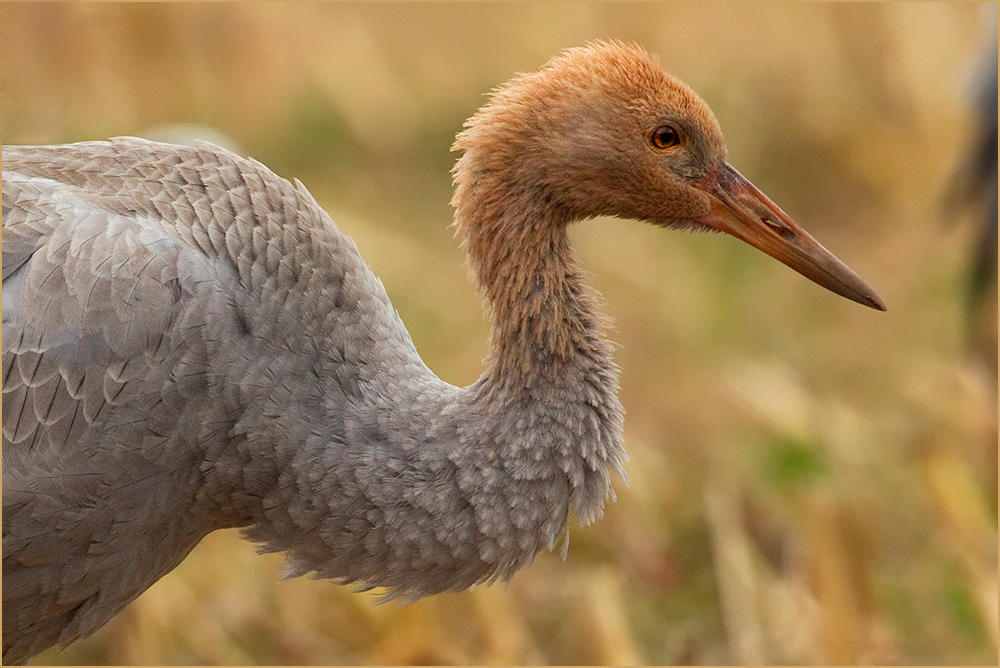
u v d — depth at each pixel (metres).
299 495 6.72
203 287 6.44
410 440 6.72
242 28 17.20
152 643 9.62
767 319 14.47
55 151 6.66
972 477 11.63
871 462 11.80
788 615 9.96
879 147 17.22
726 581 10.27
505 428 6.74
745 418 12.47
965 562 10.52
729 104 17.45
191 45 16.95
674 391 13.11
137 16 16.53
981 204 14.55
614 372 6.95
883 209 17.00
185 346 6.41
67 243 6.29
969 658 10.07
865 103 17.86
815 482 11.07
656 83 6.96
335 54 17.91
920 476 11.51
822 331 14.70
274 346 6.59
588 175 6.89
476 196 6.94
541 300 6.82
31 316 6.20
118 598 6.93
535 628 10.23
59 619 6.91
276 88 17.42
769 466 11.43
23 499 6.26
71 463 6.31
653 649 10.24
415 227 15.65
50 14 15.87
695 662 10.10
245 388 6.54
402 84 18.09
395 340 7.05
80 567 6.62
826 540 9.79
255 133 17.08
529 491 6.73
